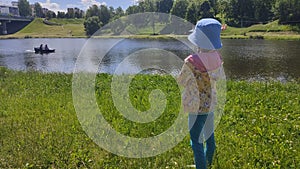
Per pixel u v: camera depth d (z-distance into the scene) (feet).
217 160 13.07
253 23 258.16
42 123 18.70
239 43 153.69
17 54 122.21
